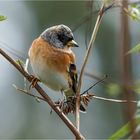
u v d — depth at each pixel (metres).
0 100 16.77
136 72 15.40
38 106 16.38
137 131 6.20
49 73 9.02
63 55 9.12
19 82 16.91
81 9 15.65
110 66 15.83
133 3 7.96
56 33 9.30
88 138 16.31
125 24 7.64
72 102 7.15
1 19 6.88
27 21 16.56
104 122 16.34
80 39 15.94
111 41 16.03
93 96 6.93
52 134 16.11
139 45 6.92
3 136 16.22
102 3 7.61
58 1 15.92
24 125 16.33
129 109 6.75
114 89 8.33
